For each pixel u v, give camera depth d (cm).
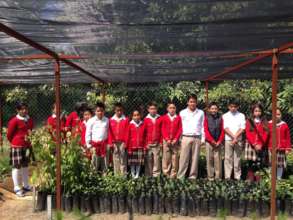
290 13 337
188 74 868
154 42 461
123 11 338
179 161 857
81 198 668
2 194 749
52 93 1478
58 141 582
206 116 845
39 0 312
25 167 763
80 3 318
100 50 525
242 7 321
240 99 1291
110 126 846
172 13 339
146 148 868
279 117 807
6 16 363
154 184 721
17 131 733
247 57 629
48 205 611
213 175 845
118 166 852
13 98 1462
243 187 691
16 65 746
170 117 852
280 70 779
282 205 647
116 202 668
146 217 649
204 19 358
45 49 504
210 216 656
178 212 664
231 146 836
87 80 1029
